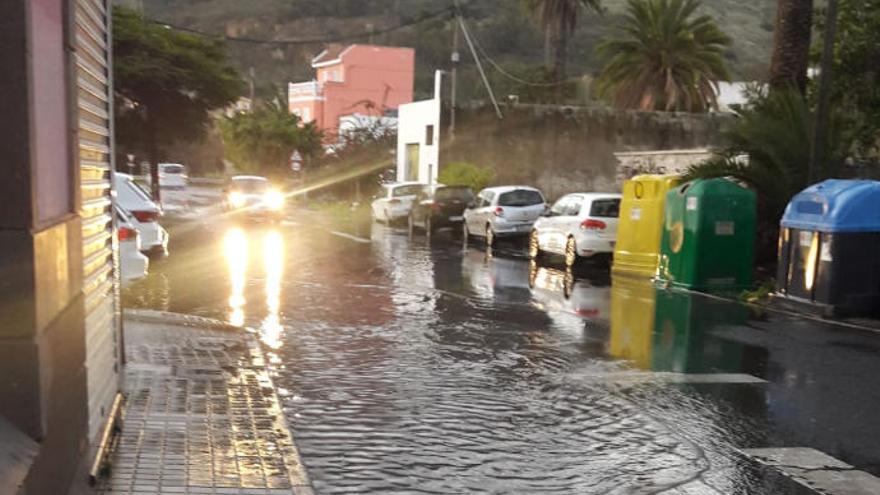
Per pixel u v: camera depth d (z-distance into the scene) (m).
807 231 13.27
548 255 22.30
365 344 10.30
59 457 4.04
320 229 31.89
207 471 5.53
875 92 19.92
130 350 9.21
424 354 9.81
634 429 7.09
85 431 4.91
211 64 32.25
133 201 15.21
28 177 3.54
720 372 9.25
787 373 9.23
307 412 7.24
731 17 101.88
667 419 7.42
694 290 15.91
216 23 97.12
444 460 6.16
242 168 57.53
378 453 6.25
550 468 6.09
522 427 7.05
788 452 6.57
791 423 7.35
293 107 77.44
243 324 11.52
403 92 75.88
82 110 5.21
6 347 3.52
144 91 30.77
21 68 3.52
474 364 9.34
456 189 29.09
